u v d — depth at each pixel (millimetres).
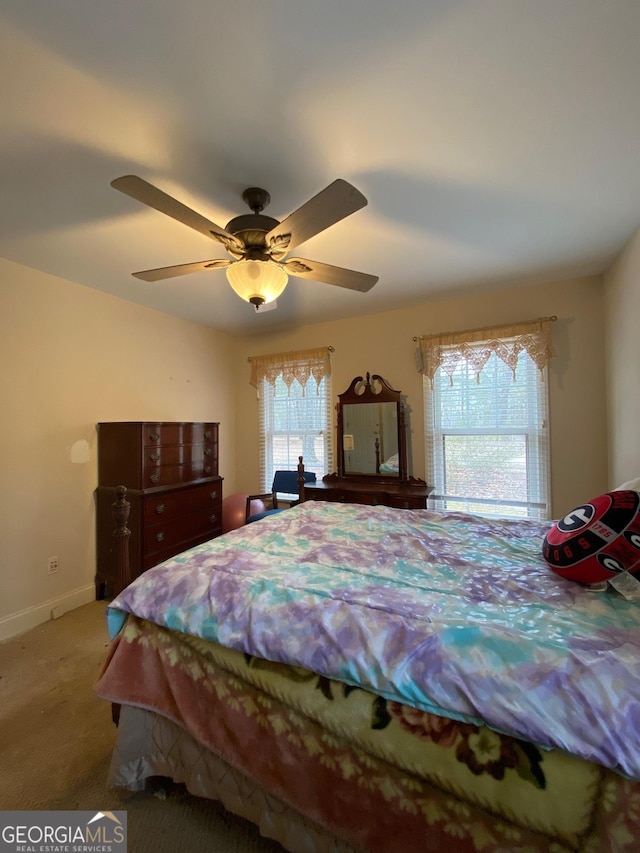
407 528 1904
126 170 1447
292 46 998
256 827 1162
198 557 1496
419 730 838
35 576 2432
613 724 704
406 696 851
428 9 917
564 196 1708
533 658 837
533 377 2932
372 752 874
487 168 1508
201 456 3252
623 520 1127
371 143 1352
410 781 846
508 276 2672
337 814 911
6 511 2293
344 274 1782
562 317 2793
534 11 926
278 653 1008
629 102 1193
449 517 2078
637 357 2053
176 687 1165
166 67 1043
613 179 1589
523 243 2162
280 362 3936
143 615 1241
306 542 1696
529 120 1264
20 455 2363
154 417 3303
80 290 2709
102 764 1388
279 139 1312
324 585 1232
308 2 894
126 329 3061
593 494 2732
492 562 1432
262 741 1017
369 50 1013
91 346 2787
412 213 1828
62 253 2174
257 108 1182
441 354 3191
